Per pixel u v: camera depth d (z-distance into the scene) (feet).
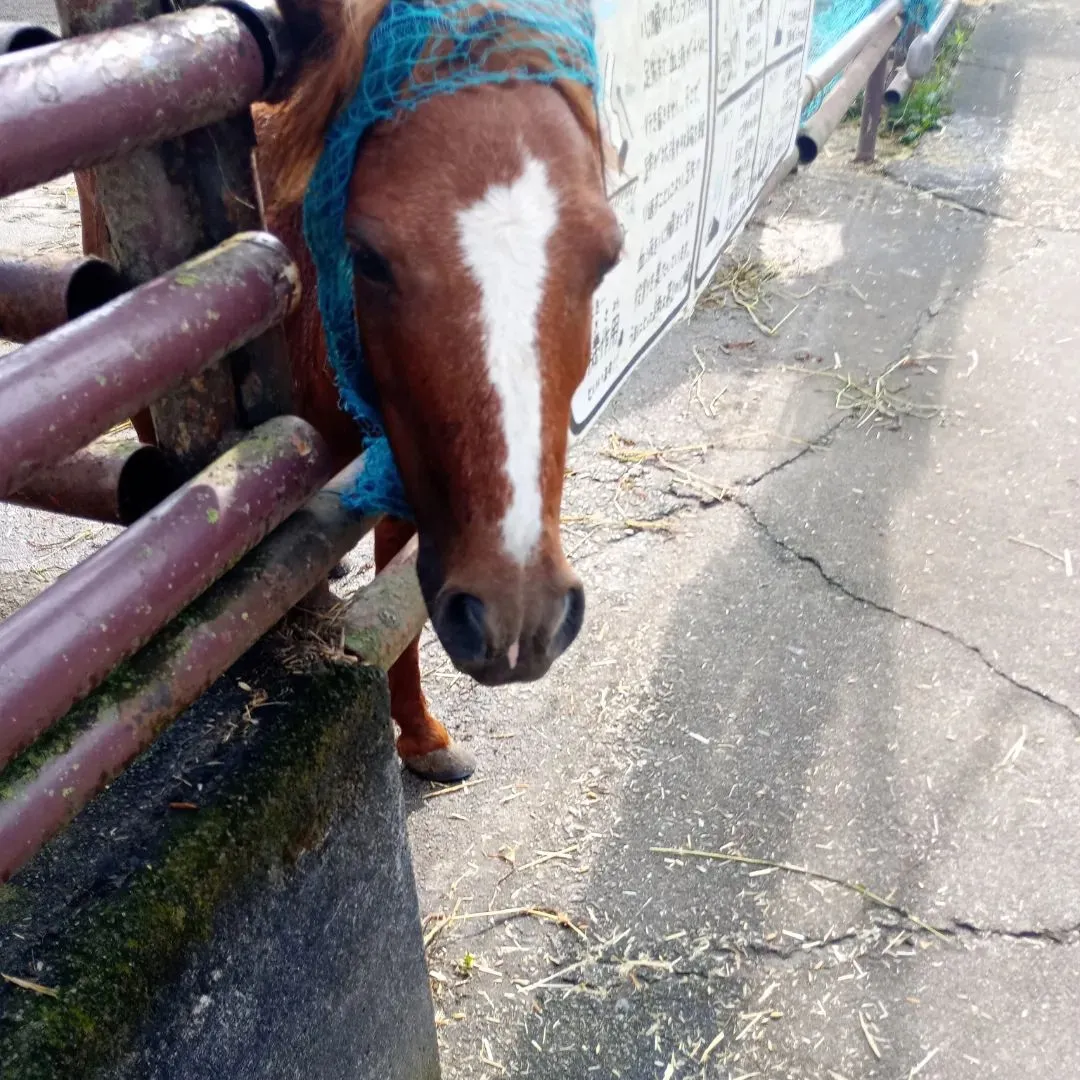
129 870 3.13
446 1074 5.56
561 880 6.51
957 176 16.66
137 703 3.05
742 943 6.10
